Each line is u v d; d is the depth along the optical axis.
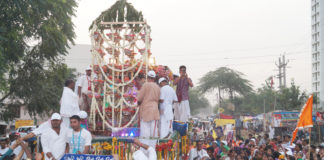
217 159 10.91
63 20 19.27
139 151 6.60
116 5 11.66
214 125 38.84
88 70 10.00
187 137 10.80
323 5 80.38
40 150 7.80
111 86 9.90
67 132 6.93
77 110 8.11
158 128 8.96
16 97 22.47
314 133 26.67
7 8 16.02
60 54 22.30
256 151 11.84
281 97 40.53
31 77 21.59
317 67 88.31
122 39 10.08
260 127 45.78
